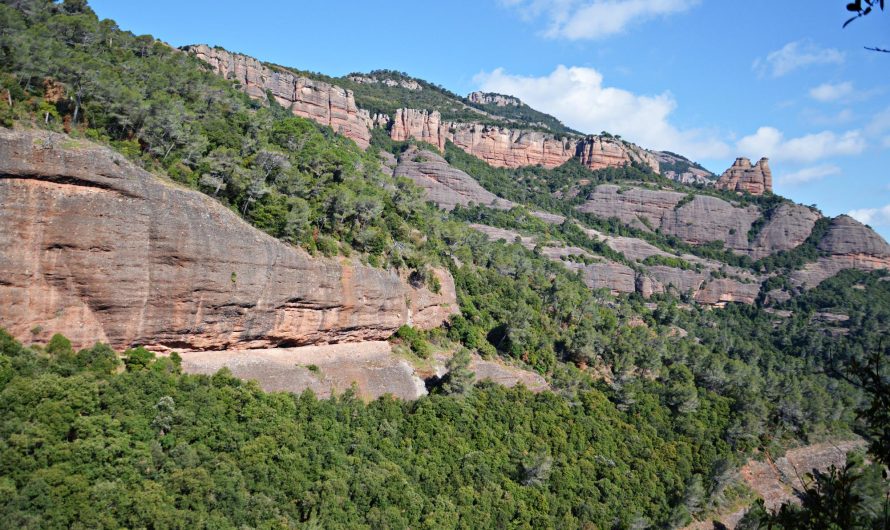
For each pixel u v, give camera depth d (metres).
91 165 60.53
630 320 173.00
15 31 73.88
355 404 80.56
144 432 55.47
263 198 83.00
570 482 89.44
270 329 77.44
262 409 66.94
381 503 66.75
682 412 117.56
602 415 107.44
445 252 126.62
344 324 87.50
